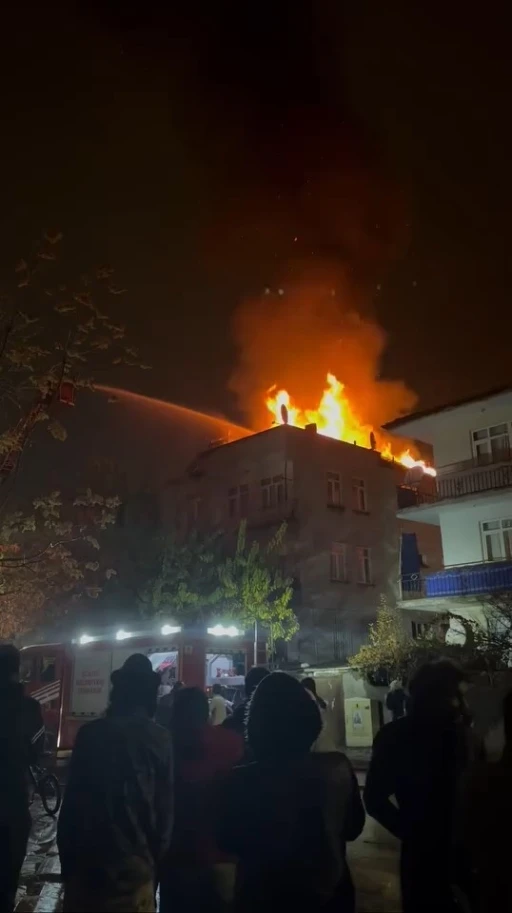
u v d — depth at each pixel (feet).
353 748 65.41
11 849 14.01
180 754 13.21
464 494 82.12
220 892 12.09
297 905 8.96
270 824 9.27
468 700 34.42
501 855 9.30
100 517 46.83
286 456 102.27
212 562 90.02
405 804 11.64
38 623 105.19
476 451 85.76
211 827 12.32
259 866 9.20
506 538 81.20
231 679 63.72
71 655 71.10
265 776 9.61
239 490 108.47
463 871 11.29
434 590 80.59
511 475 80.48
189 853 12.28
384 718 64.75
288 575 96.84
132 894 10.56
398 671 63.82
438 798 11.44
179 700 13.84
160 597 88.48
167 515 119.65
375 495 111.04
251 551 86.99
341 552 103.50
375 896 21.11
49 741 70.38
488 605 71.82
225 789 9.83
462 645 63.16
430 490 110.63
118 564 112.16
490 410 84.79
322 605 97.55
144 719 11.78
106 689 65.67
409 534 89.71
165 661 63.57
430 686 12.16
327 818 9.41
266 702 9.94
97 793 10.78
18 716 14.87
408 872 11.53
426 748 11.73
